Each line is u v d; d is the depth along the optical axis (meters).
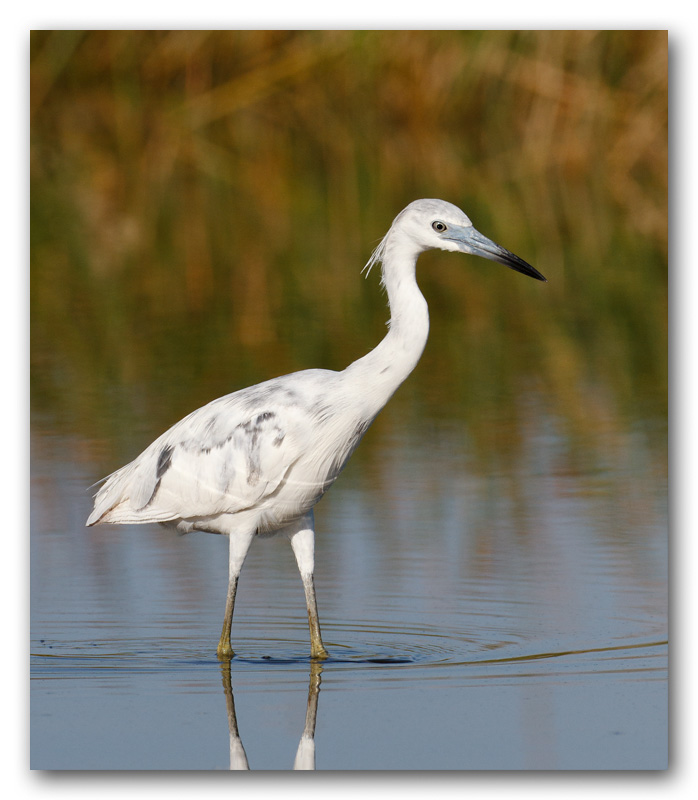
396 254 10.39
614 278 24.06
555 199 29.52
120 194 30.66
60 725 8.28
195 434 10.32
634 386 18.00
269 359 18.75
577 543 11.94
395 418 16.69
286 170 33.38
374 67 33.09
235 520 10.21
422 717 8.30
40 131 32.78
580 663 9.19
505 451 15.12
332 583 11.13
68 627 10.18
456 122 32.31
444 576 11.16
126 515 10.65
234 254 26.20
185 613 10.54
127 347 19.61
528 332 21.02
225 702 8.61
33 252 26.02
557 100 31.08
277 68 33.81
